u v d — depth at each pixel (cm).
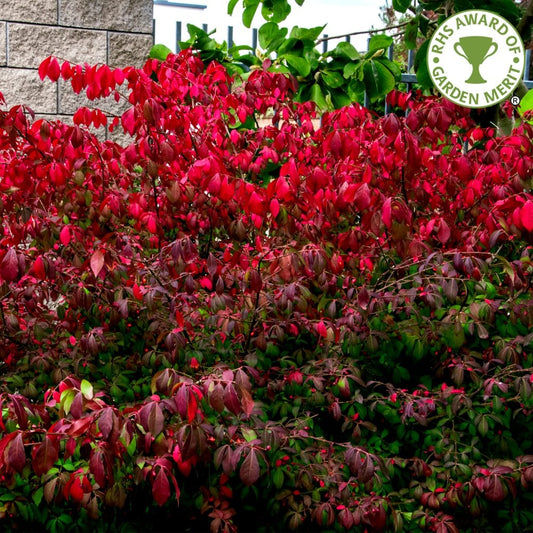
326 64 666
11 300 381
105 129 631
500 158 363
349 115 404
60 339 362
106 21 644
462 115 395
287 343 373
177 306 346
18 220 351
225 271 347
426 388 346
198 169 321
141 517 291
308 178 305
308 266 301
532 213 277
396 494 308
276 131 410
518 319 360
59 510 280
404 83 687
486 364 333
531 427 343
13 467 209
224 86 438
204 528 293
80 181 334
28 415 250
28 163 344
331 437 346
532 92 366
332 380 335
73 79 325
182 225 418
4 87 615
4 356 339
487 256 347
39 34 620
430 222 321
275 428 277
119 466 250
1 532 276
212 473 295
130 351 376
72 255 370
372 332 330
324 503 286
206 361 336
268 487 292
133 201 350
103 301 354
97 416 218
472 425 331
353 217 396
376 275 374
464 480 310
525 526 316
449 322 339
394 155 314
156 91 329
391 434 354
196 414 243
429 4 463
